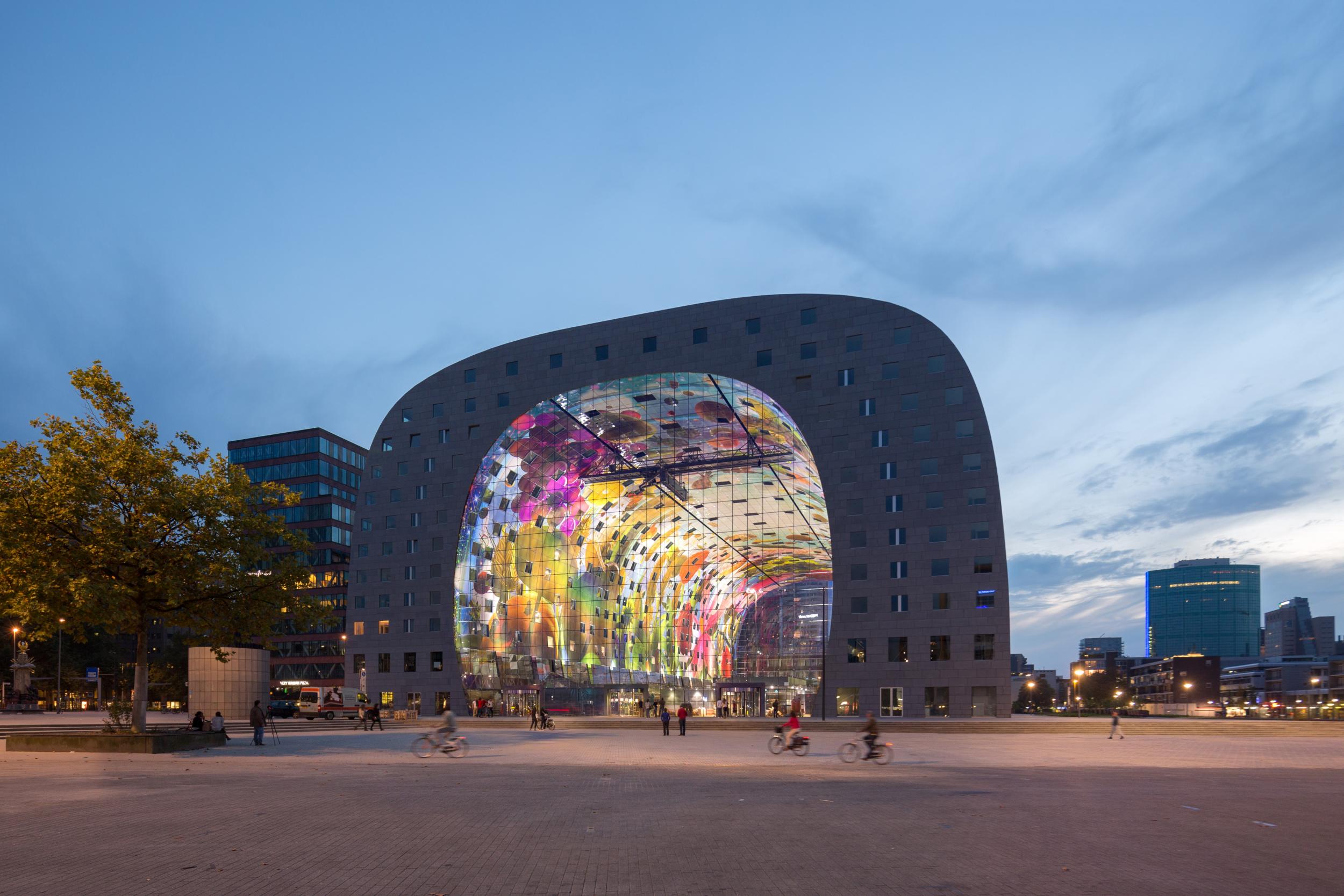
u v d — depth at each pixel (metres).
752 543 108.56
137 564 35.97
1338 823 16.67
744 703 103.31
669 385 78.12
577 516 94.69
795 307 73.88
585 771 27.20
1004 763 31.67
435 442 86.69
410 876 11.83
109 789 21.77
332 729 56.53
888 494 68.62
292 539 40.91
